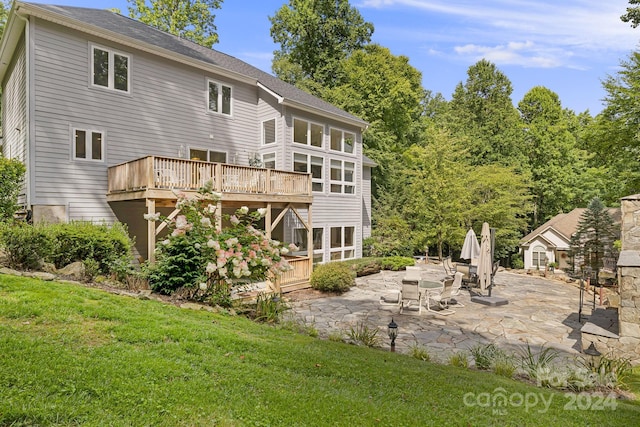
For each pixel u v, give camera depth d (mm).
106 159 11969
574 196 30734
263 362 4285
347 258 19250
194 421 2828
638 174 16312
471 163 31766
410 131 32281
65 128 11078
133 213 12531
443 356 7328
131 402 2943
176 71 13844
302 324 8258
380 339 8133
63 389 2971
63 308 4789
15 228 7039
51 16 10516
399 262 19547
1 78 15453
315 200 17312
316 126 17516
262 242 7230
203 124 14688
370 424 3123
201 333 4809
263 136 16594
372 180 27812
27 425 2529
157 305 5949
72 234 7988
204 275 6945
